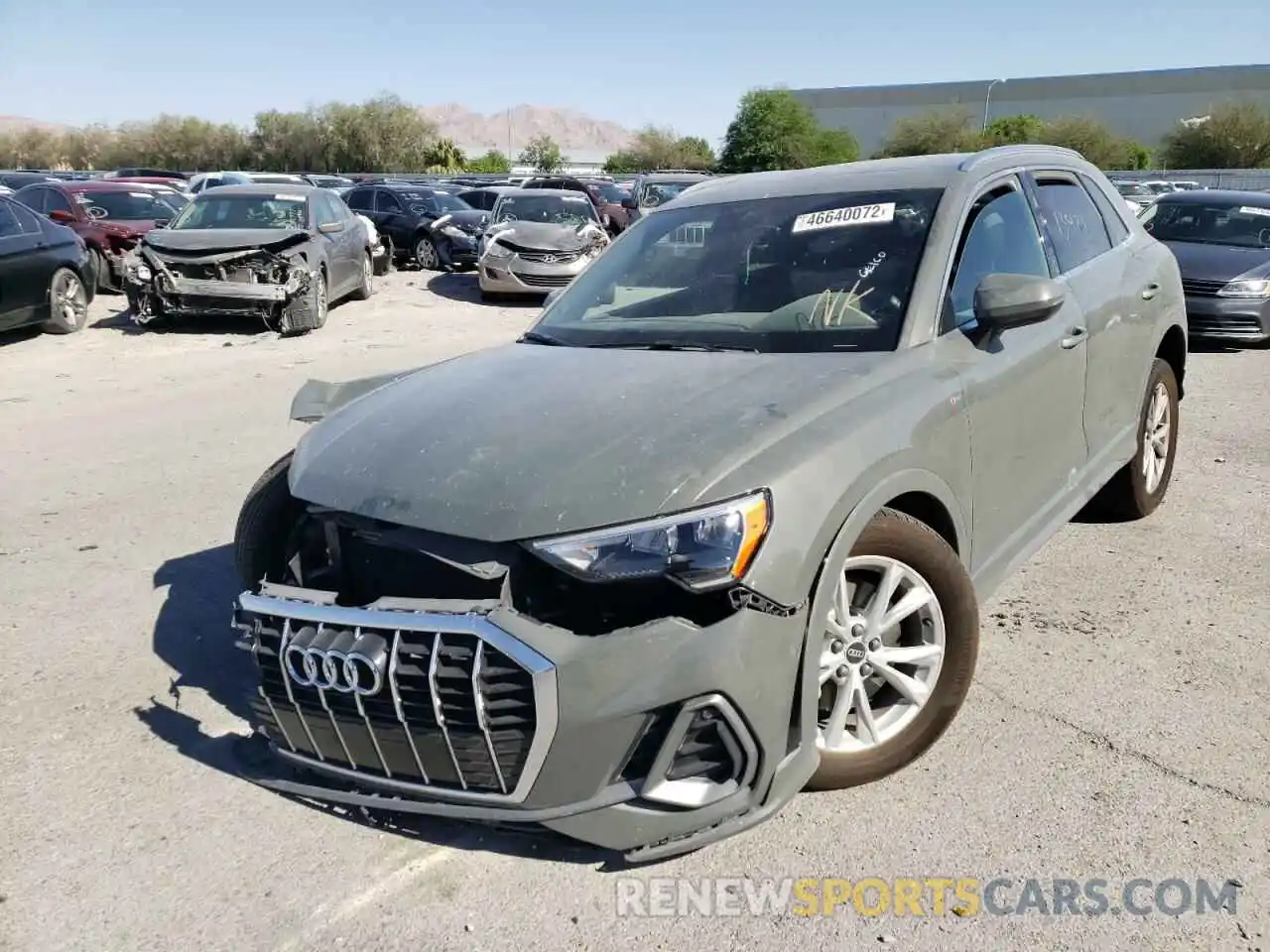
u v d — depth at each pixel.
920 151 73.62
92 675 4.00
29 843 3.01
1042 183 4.59
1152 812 3.05
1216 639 4.14
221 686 3.91
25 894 2.80
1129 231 5.30
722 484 2.68
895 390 3.21
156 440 7.57
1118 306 4.69
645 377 3.34
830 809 3.10
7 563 5.14
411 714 2.67
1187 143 67.44
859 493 2.90
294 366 10.76
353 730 2.77
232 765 3.38
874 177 4.21
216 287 12.26
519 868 2.88
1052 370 4.04
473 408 3.26
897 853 2.90
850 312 3.60
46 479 6.60
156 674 4.01
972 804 3.10
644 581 2.59
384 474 2.96
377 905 2.74
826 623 2.85
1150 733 3.47
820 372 3.25
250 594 2.97
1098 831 2.97
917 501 3.30
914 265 3.68
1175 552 5.06
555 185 30.36
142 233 15.88
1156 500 5.58
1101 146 69.38
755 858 2.89
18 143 100.50
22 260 11.63
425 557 2.90
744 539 2.62
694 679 2.57
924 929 2.62
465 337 13.05
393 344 12.38
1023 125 71.50
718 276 4.02
